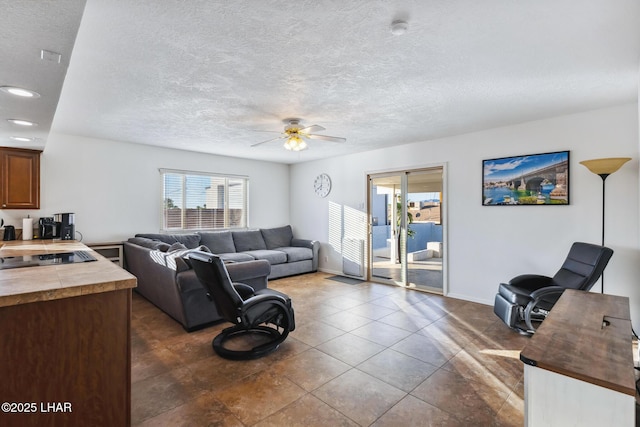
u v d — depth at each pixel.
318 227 6.61
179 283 3.17
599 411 1.01
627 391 0.95
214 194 6.05
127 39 1.98
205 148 5.39
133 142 4.93
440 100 3.10
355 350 2.83
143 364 2.56
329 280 5.70
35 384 1.48
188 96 2.97
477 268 4.30
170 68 2.39
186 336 3.15
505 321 3.20
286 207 7.19
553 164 3.62
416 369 2.48
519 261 3.91
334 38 2.00
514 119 3.72
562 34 1.95
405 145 5.11
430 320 3.60
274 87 2.77
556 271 3.62
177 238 5.15
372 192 5.70
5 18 1.31
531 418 1.12
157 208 5.26
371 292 4.86
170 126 4.01
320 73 2.50
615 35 1.95
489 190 4.15
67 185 4.41
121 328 1.69
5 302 1.35
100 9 1.67
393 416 1.91
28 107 2.34
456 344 2.95
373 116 3.62
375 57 2.25
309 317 3.71
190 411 1.96
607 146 3.29
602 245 3.28
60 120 3.73
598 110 3.35
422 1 1.63
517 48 2.12
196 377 2.36
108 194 4.76
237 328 3.13
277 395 2.13
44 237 4.05
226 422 1.86
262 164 6.76
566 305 1.82
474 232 4.32
